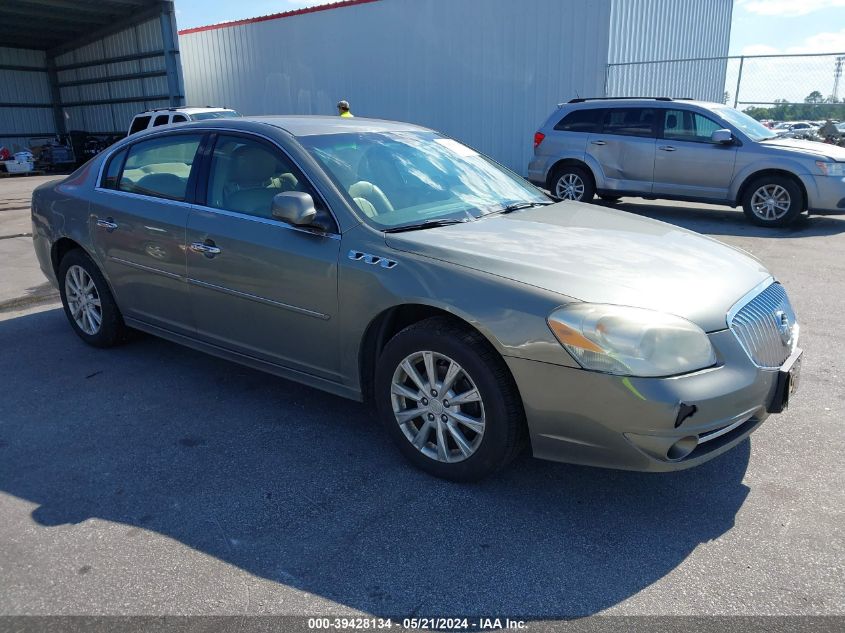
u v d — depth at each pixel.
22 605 2.37
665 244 3.36
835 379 4.26
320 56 19.11
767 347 2.94
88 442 3.57
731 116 9.85
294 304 3.46
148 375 4.48
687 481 3.13
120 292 4.55
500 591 2.42
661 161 10.11
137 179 4.39
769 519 2.83
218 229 3.77
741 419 2.77
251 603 2.37
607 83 14.50
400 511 2.91
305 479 3.18
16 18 22.77
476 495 3.03
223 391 4.21
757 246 8.20
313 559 2.61
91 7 22.16
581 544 2.68
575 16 14.48
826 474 3.16
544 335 2.69
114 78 25.23
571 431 2.72
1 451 3.48
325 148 3.70
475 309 2.83
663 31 16.58
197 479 3.19
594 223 3.68
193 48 22.59
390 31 17.47
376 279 3.12
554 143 11.08
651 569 2.53
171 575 2.52
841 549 2.62
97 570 2.55
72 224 4.73
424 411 3.13
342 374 3.41
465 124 16.77
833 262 7.32
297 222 3.25
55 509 2.96
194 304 4.02
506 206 3.91
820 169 8.98
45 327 5.52
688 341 2.64
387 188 3.64
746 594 2.39
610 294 2.73
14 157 23.67
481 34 15.93
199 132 4.09
